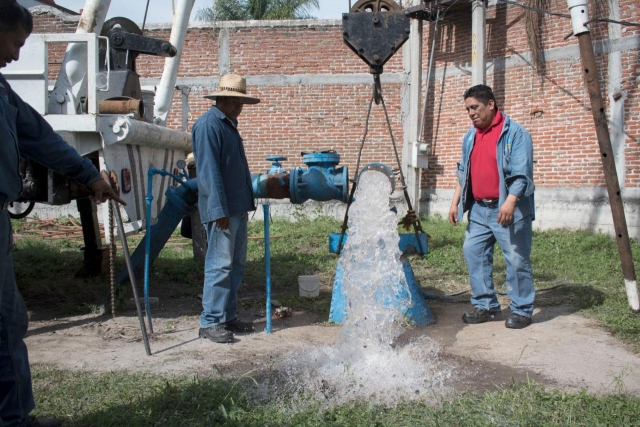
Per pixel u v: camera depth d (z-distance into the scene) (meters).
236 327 5.09
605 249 9.25
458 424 3.16
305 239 10.85
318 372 3.99
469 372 4.04
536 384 3.75
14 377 2.83
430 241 10.01
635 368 4.11
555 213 11.70
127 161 5.83
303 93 14.16
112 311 5.62
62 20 14.09
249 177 5.05
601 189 11.02
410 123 13.77
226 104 4.82
